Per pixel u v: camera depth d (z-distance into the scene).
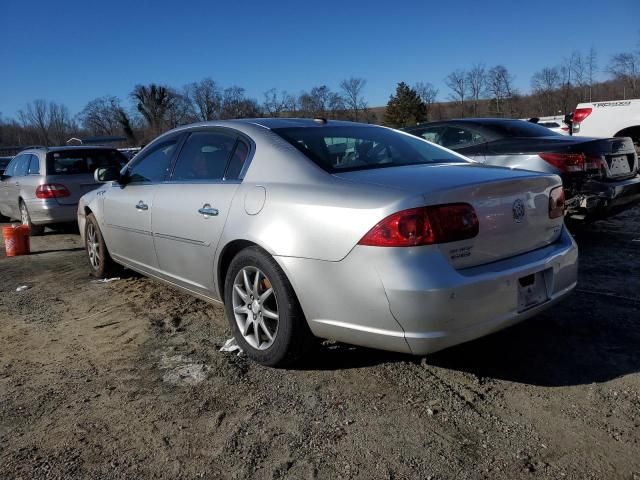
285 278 3.11
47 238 8.92
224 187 3.61
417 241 2.64
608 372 3.19
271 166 3.41
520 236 3.04
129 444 2.64
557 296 3.19
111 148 9.37
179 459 2.51
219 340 3.86
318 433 2.67
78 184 8.66
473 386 3.08
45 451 2.60
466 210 2.76
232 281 3.50
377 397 2.99
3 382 3.32
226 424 2.78
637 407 2.82
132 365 3.50
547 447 2.52
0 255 7.57
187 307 4.61
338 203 2.88
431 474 2.35
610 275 5.00
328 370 3.32
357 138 3.77
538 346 3.56
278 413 2.87
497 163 6.22
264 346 3.37
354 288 2.78
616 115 13.18
